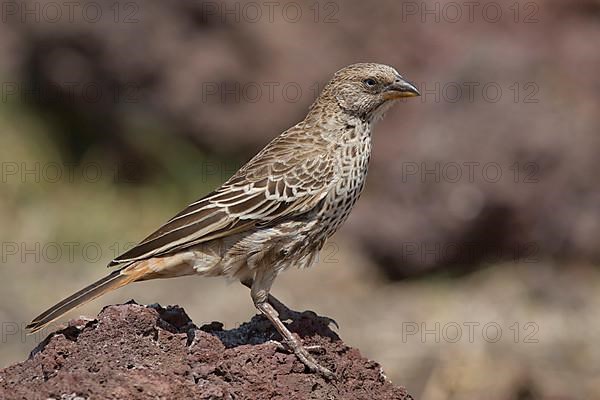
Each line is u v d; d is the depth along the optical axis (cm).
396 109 1522
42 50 1599
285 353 755
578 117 1452
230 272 821
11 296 1419
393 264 1477
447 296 1425
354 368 771
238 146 1591
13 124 1647
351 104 866
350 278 1473
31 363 718
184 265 809
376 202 1502
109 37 1571
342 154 852
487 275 1448
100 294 784
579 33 1510
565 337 1316
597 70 1482
